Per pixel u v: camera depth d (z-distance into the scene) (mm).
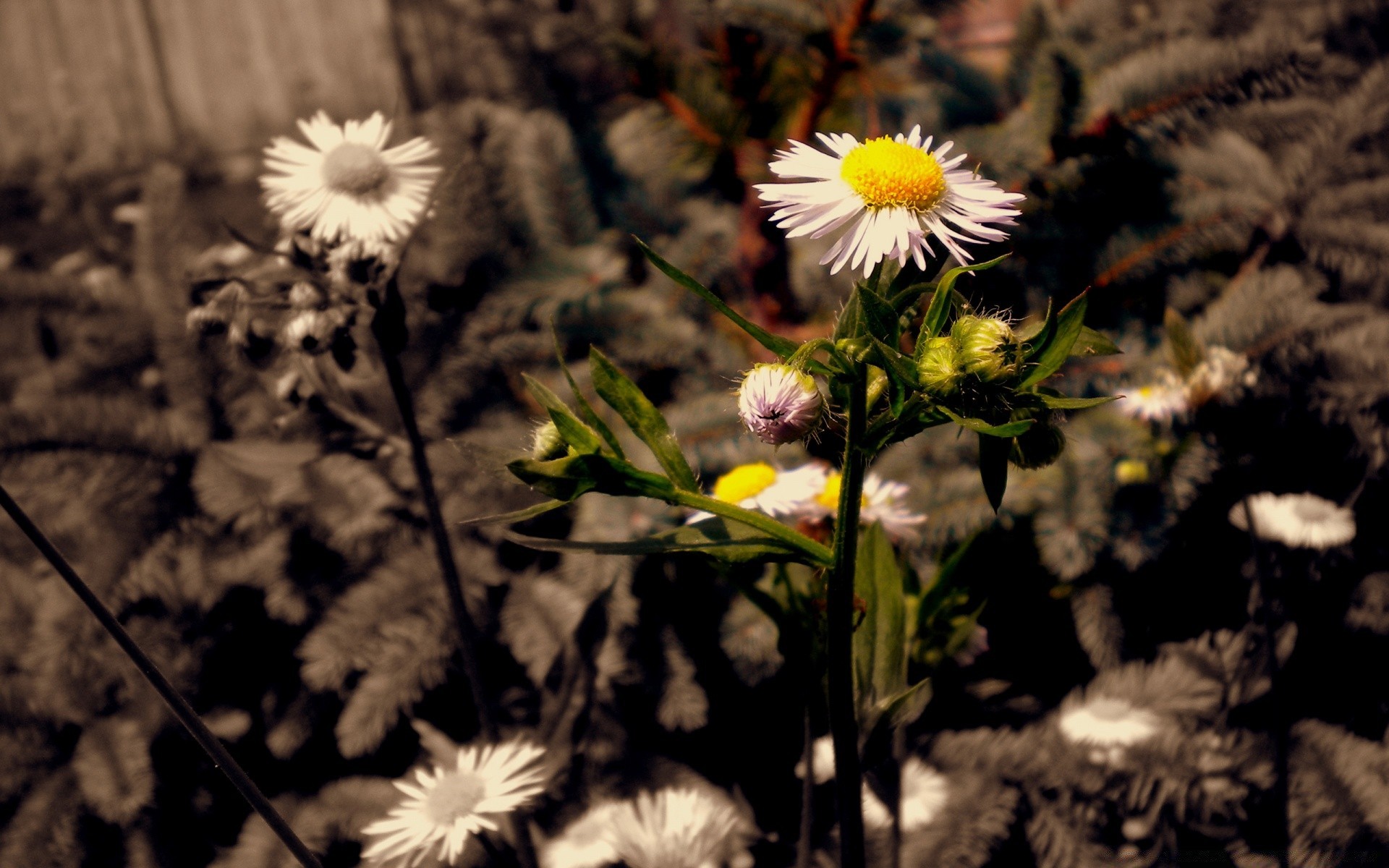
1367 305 320
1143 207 305
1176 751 278
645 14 337
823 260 199
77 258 497
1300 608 305
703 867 235
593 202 348
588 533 293
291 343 238
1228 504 307
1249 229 307
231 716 303
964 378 194
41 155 647
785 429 198
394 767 309
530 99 370
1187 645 295
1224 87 304
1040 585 308
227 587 315
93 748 293
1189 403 290
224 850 290
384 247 242
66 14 729
